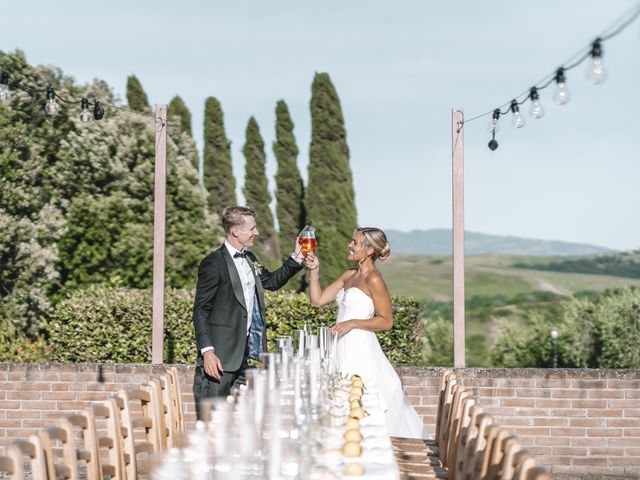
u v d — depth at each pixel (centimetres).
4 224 1938
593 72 430
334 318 1005
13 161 2023
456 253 861
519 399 839
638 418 833
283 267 680
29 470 755
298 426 380
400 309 998
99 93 2397
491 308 4641
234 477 308
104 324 1041
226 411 309
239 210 625
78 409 864
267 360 428
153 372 861
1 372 867
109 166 2236
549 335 2656
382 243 719
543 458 836
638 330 2494
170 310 1034
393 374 717
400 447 609
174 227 2266
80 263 2122
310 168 2275
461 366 860
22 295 1934
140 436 865
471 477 403
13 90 2159
